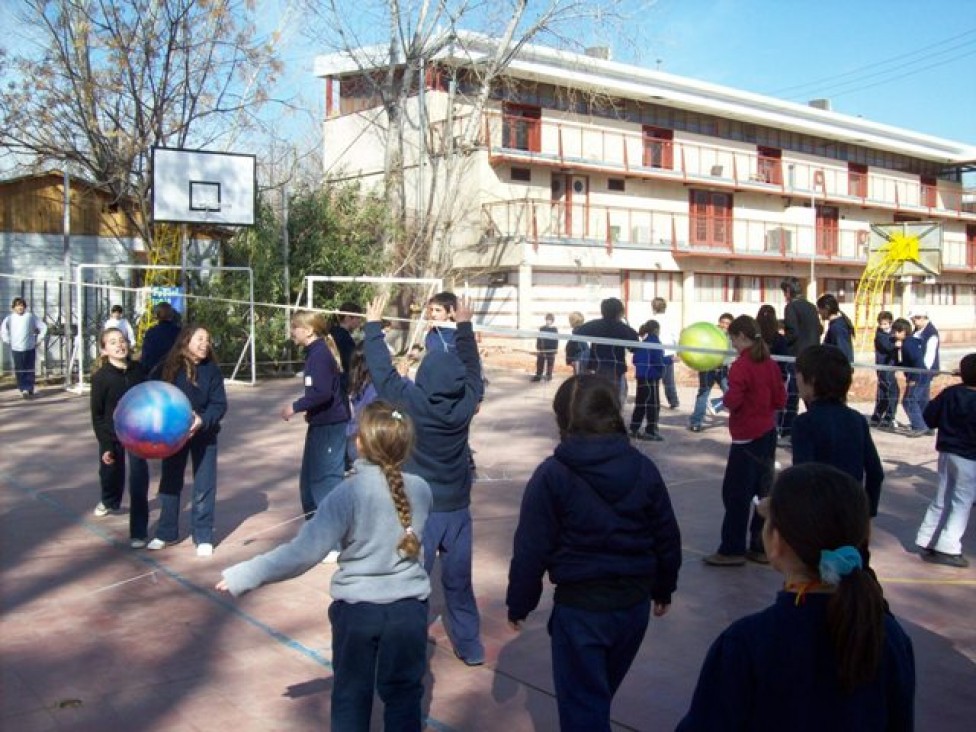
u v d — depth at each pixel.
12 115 20.88
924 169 46.66
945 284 46.84
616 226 32.00
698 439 12.45
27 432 12.30
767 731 2.02
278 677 4.57
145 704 4.25
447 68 27.94
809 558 2.04
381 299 4.73
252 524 7.61
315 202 22.81
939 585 6.30
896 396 13.64
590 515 3.17
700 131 35.19
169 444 5.66
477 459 10.84
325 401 6.74
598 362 10.41
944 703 4.42
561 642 3.22
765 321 9.09
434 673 4.70
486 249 28.91
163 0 20.75
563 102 30.92
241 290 20.62
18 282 21.73
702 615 5.60
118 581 6.07
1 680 4.50
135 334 19.19
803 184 39.16
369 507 3.33
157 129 21.17
